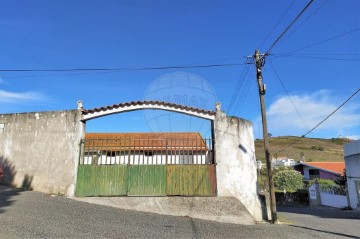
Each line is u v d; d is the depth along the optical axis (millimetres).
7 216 8039
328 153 84438
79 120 11969
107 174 11523
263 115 13344
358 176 21547
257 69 13602
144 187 11453
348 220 15273
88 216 8984
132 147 13805
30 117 12375
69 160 11609
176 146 12203
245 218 10867
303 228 11094
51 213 8828
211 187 11695
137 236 7445
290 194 33875
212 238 7898
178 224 9289
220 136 12242
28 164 11906
